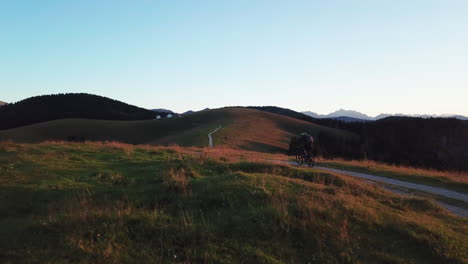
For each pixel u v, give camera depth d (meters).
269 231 7.27
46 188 10.24
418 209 10.98
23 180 11.10
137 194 9.66
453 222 9.90
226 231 7.23
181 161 14.59
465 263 6.88
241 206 8.65
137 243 6.47
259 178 11.11
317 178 13.24
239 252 6.48
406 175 19.38
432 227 8.48
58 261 5.59
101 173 12.23
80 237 6.38
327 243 7.11
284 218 7.72
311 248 6.93
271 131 91.94
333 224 7.82
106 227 6.84
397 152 83.81
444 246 7.43
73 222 6.96
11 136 86.88
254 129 85.31
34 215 8.20
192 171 12.85
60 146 20.00
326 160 27.75
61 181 11.16
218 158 16.44
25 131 94.00
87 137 93.06
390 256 6.86
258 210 8.15
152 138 95.88
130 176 12.31
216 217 7.97
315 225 7.59
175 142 62.44
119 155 17.97
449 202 13.33
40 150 17.80
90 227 6.79
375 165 23.77
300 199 8.98
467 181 17.80
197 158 15.30
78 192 9.84
